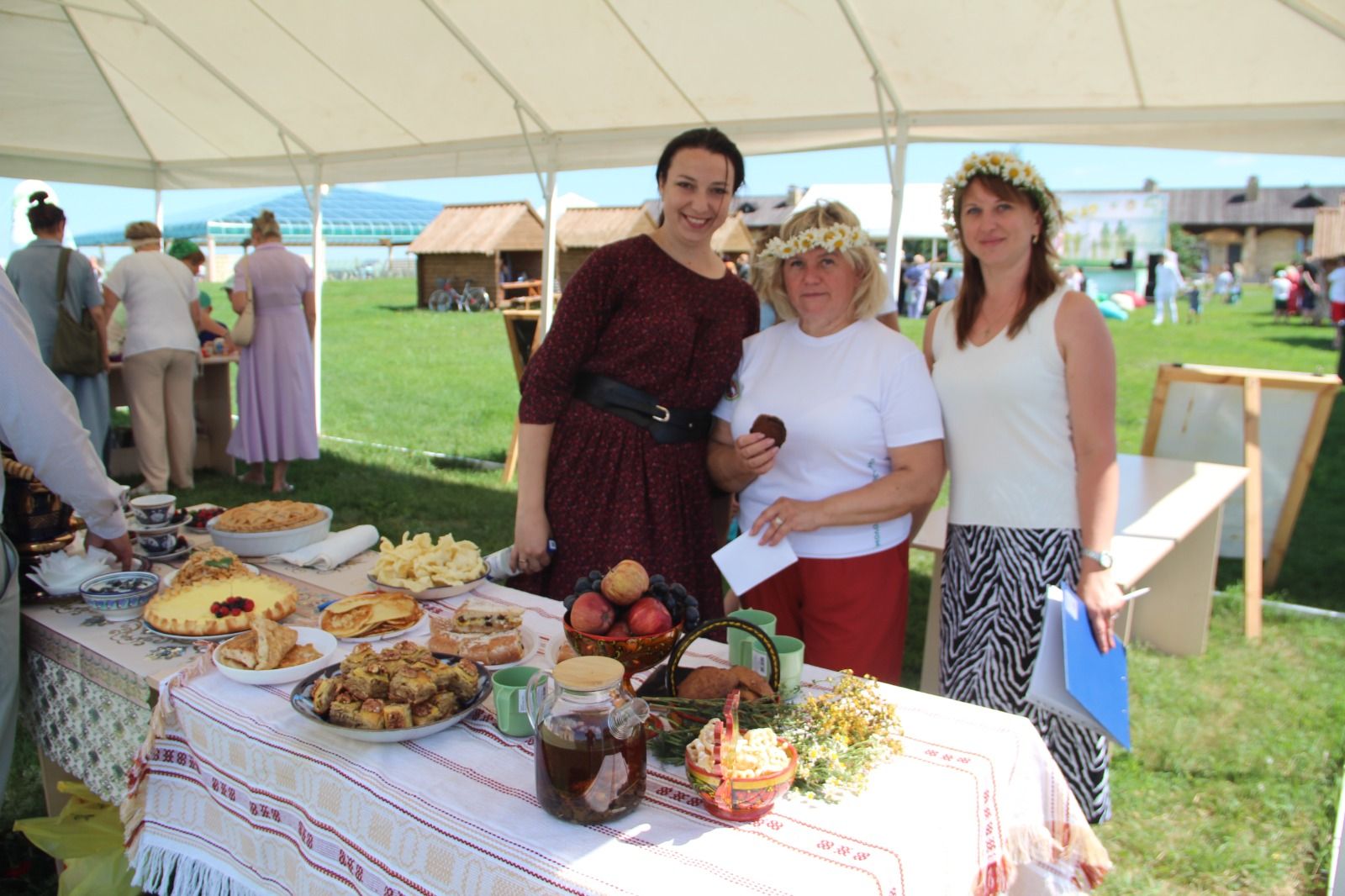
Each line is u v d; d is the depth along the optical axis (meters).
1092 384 1.88
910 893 1.04
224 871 1.38
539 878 1.00
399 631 1.66
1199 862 2.41
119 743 1.63
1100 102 3.93
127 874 1.68
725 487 2.22
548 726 1.08
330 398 10.38
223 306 22.75
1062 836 1.40
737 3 3.88
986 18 3.53
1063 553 1.95
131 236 5.36
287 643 1.54
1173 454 4.44
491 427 8.72
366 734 1.26
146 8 5.30
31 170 7.18
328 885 1.21
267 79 5.88
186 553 2.17
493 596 1.94
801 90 4.45
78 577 1.89
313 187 7.04
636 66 4.60
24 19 5.75
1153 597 3.81
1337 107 3.50
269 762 1.30
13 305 1.72
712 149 2.01
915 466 1.97
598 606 1.38
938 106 4.27
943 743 1.32
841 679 1.54
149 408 5.45
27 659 1.86
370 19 4.81
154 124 7.20
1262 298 29.44
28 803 2.48
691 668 1.44
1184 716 3.18
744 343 2.18
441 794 1.16
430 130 6.04
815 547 2.02
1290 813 2.62
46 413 1.73
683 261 2.13
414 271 41.31
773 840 1.07
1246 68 3.44
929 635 2.79
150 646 1.66
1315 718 3.19
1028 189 1.88
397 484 6.16
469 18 4.54
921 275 19.75
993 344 1.98
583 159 5.54
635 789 1.11
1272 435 4.59
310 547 2.16
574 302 2.09
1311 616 4.21
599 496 2.13
